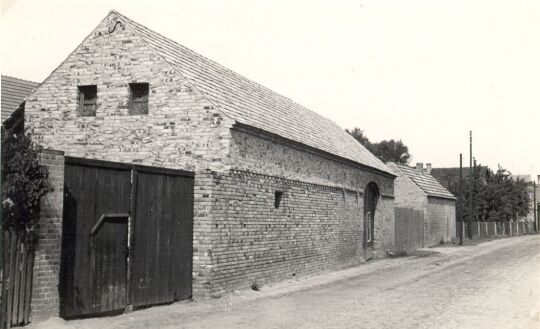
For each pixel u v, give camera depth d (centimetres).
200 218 1335
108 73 1456
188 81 1388
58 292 973
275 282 1647
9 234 888
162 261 1221
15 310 894
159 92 1409
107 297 1075
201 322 1019
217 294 1340
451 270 2159
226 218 1379
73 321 992
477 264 2458
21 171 898
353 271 2120
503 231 6419
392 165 4134
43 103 1506
